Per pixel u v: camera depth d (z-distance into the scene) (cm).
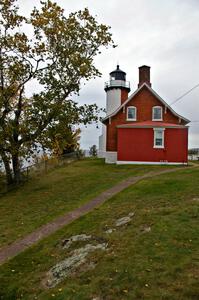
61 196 1891
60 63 2316
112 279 777
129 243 950
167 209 1212
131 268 804
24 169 2869
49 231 1270
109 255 898
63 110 2258
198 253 833
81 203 1645
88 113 2389
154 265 802
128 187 1869
